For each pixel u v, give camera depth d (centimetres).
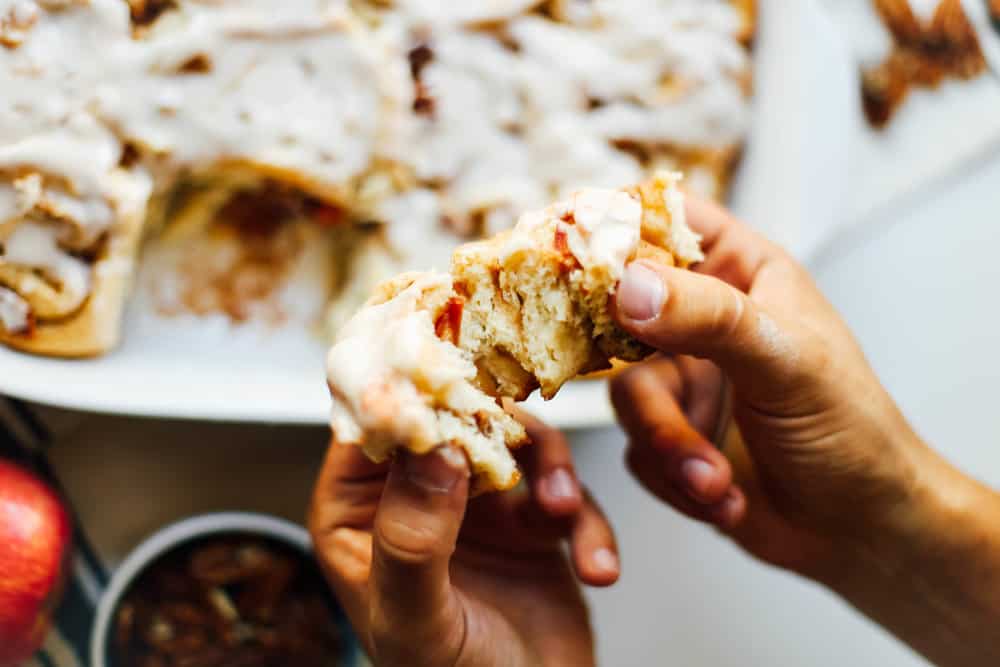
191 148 45
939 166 52
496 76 49
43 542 45
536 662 41
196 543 48
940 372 54
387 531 33
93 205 44
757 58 51
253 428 51
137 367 47
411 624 35
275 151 46
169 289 48
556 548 44
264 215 49
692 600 53
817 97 50
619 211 34
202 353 48
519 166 49
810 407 38
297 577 49
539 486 42
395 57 48
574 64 49
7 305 44
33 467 49
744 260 42
